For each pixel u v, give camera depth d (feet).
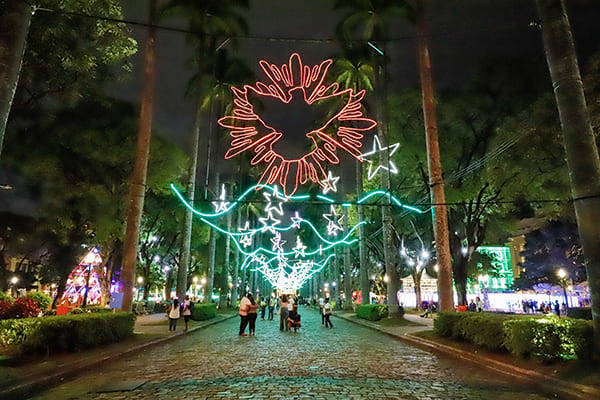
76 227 85.56
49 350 34.40
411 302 173.68
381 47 82.23
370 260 173.47
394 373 30.89
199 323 83.30
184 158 93.45
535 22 34.09
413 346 49.24
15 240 82.33
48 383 26.40
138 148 59.72
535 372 28.17
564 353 29.45
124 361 36.96
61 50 43.96
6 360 30.45
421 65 62.34
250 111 74.79
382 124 82.58
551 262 139.33
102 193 78.89
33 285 162.91
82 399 22.90
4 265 107.24
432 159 58.95
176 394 23.80
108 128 77.41
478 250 157.28
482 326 39.11
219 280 222.28
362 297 117.08
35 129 67.82
